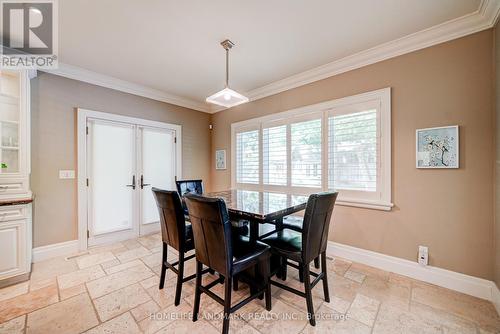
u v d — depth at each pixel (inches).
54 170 111.9
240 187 162.2
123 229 137.4
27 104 95.0
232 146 167.8
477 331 61.1
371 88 100.1
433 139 84.4
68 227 116.0
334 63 109.2
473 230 77.5
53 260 106.9
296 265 88.8
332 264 101.8
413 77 89.3
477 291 76.2
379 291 80.0
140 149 146.0
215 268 60.4
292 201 86.4
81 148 119.9
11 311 69.4
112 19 78.1
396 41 90.6
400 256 92.7
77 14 75.2
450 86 81.4
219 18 77.9
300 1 69.7
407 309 70.1
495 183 72.9
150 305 72.6
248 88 144.6
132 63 111.1
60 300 75.0
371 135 100.3
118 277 90.6
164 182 157.9
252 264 63.4
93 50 98.8
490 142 74.5
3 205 83.6
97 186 127.0
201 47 96.7
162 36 88.5
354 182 105.4
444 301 74.0
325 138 115.4
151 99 151.0
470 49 77.7
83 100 121.3
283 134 135.1
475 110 77.0
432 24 80.6
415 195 89.0
